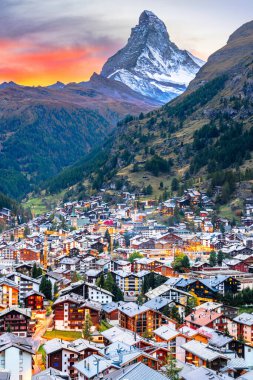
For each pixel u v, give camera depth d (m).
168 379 167.38
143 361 194.25
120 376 167.00
